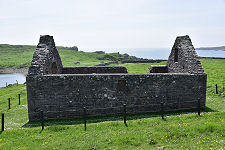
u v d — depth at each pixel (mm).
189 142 9633
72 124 13727
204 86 16922
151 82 16047
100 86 15477
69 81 15172
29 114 14992
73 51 125312
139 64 51781
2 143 10758
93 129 12219
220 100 19203
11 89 35375
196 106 17000
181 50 19297
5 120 15867
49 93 15070
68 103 15312
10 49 136500
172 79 16359
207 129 10719
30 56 117062
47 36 18203
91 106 15523
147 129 11703
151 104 16219
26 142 10781
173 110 16609
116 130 11922
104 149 9672
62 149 9875
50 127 12594
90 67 22234
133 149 9461
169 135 10477
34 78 14789
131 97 15883
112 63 63031
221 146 8812
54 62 19453
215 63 44938
